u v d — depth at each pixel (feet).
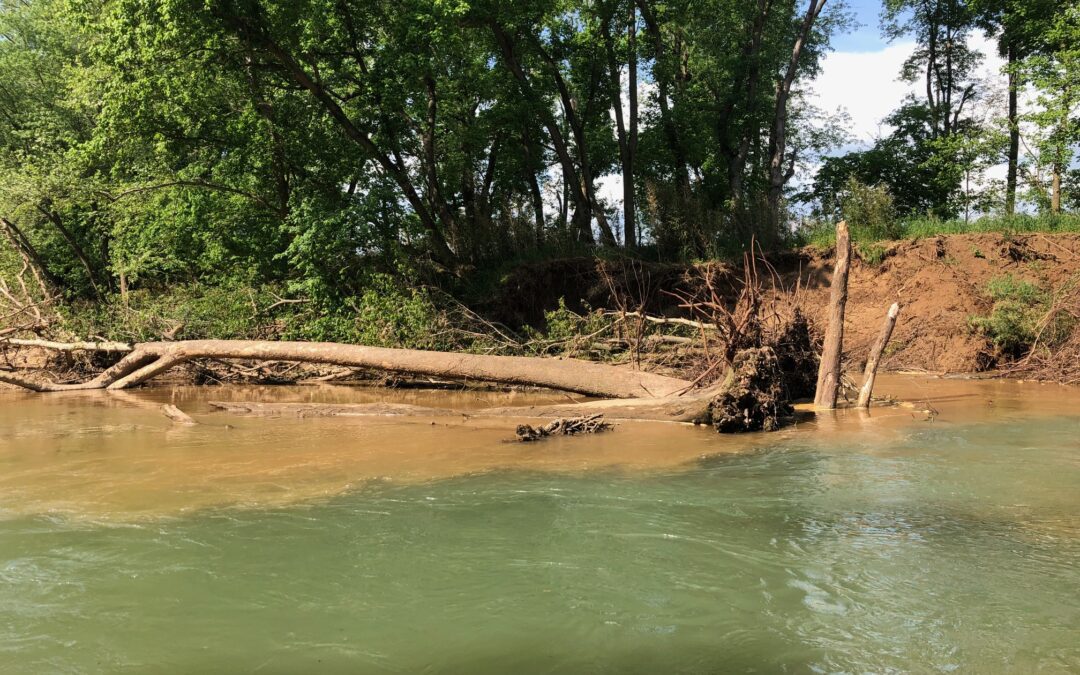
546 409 35.99
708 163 97.96
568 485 21.68
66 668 11.03
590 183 84.02
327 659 11.32
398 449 27.66
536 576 14.55
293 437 30.42
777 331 39.24
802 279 69.31
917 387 45.27
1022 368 49.49
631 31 83.35
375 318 52.85
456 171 88.12
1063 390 42.70
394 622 12.60
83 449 27.78
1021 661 11.03
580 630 12.23
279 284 64.44
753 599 13.37
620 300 70.38
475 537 16.93
